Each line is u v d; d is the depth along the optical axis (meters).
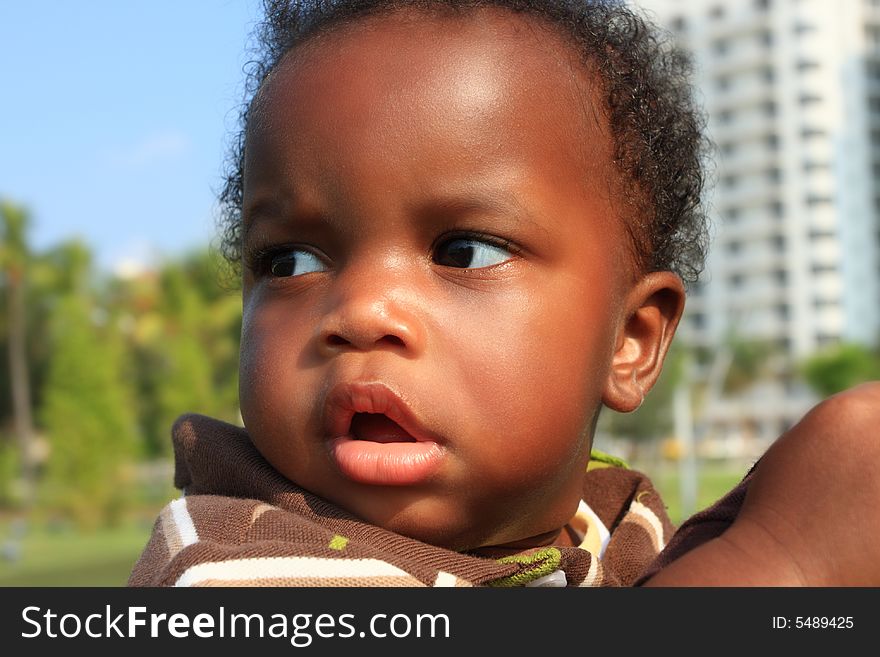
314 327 1.14
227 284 1.96
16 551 20.89
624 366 1.39
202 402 44.47
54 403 36.50
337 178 1.15
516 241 1.17
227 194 1.83
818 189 73.75
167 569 1.02
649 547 1.53
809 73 74.06
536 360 1.16
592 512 1.53
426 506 1.12
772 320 73.50
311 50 1.24
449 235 1.15
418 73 1.18
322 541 1.04
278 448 1.16
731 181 75.25
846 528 0.90
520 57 1.24
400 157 1.14
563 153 1.24
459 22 1.24
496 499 1.14
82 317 39.75
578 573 1.24
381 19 1.24
